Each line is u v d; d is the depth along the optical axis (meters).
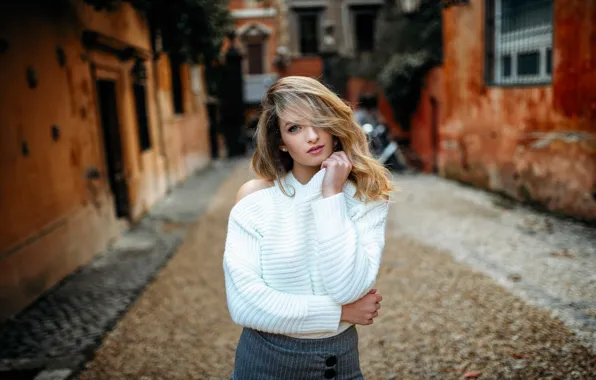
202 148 17.48
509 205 8.61
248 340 1.65
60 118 6.13
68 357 3.77
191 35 9.98
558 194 7.56
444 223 7.55
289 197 1.63
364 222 1.63
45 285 5.32
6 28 4.90
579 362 3.24
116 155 8.30
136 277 5.75
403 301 4.56
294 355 1.58
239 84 21.20
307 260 1.56
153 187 10.38
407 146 15.84
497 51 9.54
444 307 4.35
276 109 1.61
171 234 7.80
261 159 1.69
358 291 1.50
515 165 8.84
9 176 4.80
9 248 4.71
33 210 5.25
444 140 12.27
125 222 8.15
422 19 13.33
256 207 1.63
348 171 1.58
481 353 3.49
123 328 4.32
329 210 1.51
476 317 4.09
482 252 5.94
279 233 1.58
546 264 5.34
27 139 5.23
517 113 8.67
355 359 1.66
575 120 7.07
